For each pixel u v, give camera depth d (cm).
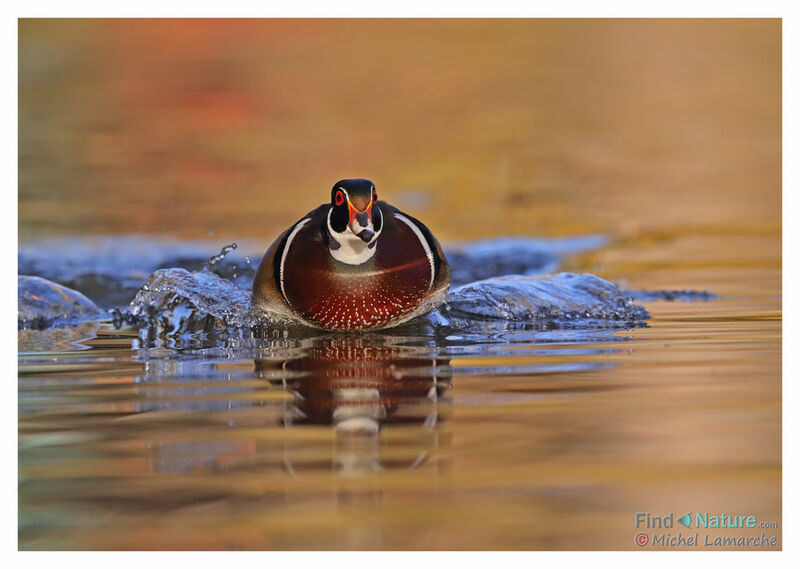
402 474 634
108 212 1894
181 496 606
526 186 2181
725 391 820
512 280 1302
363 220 1017
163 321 1225
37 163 2302
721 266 1605
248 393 825
